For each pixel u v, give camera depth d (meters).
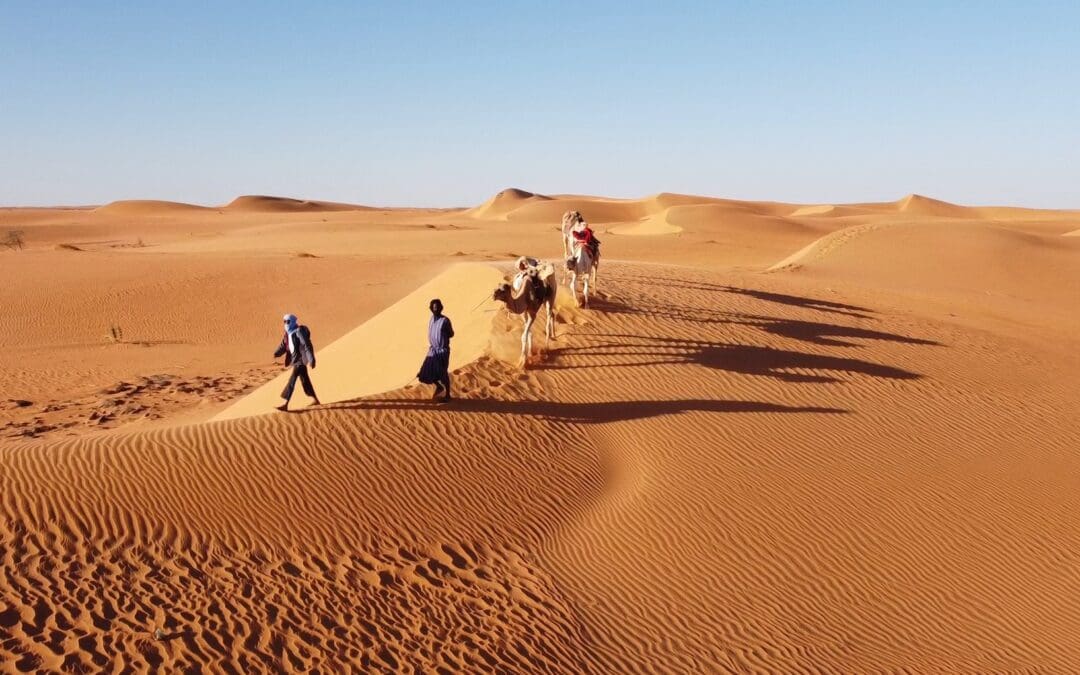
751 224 95.62
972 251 47.34
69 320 34.34
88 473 9.77
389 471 10.91
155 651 7.38
